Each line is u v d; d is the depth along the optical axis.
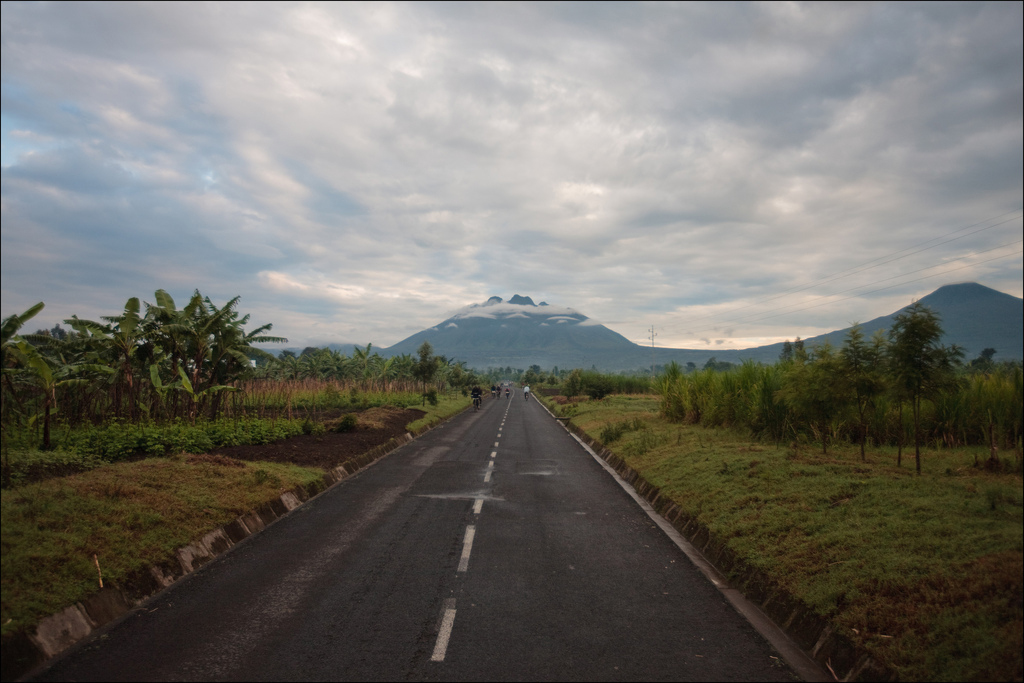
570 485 12.80
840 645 4.54
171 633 4.95
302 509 10.09
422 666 4.33
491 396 79.69
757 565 6.29
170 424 16.41
